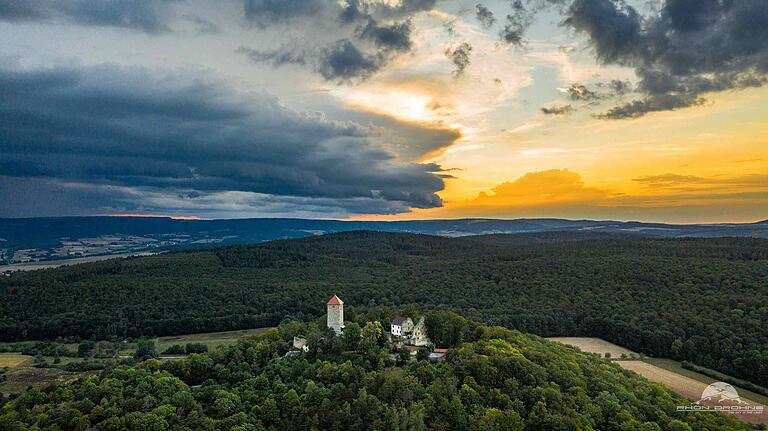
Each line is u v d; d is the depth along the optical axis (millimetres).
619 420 85875
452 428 81250
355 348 109125
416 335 118812
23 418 82562
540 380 92562
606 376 103938
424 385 91375
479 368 93438
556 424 80938
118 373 99250
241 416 84375
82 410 84875
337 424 81188
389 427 79000
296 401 88062
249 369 104562
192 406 87625
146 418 81375
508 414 81562
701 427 88000
